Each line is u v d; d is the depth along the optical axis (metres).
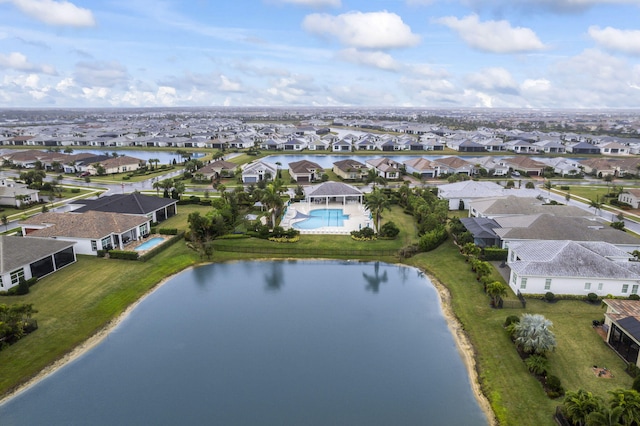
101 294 49.28
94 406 33.09
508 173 139.75
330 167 161.25
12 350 38.47
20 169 142.62
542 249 52.22
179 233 70.75
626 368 35.09
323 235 71.56
